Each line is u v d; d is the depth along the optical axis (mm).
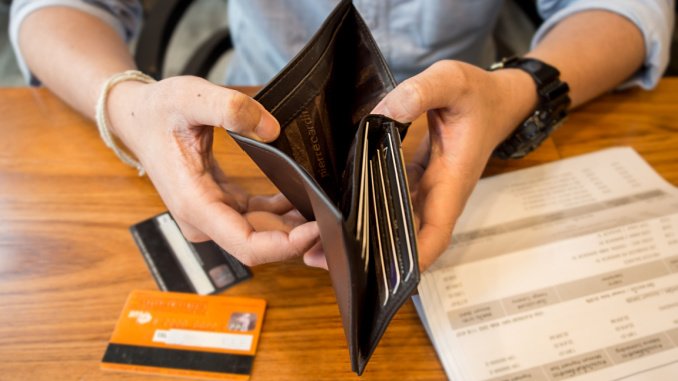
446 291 391
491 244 425
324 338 375
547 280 397
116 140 524
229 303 396
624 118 557
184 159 388
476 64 771
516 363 353
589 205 459
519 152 496
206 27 1591
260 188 480
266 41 705
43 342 372
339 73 364
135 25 725
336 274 286
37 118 554
